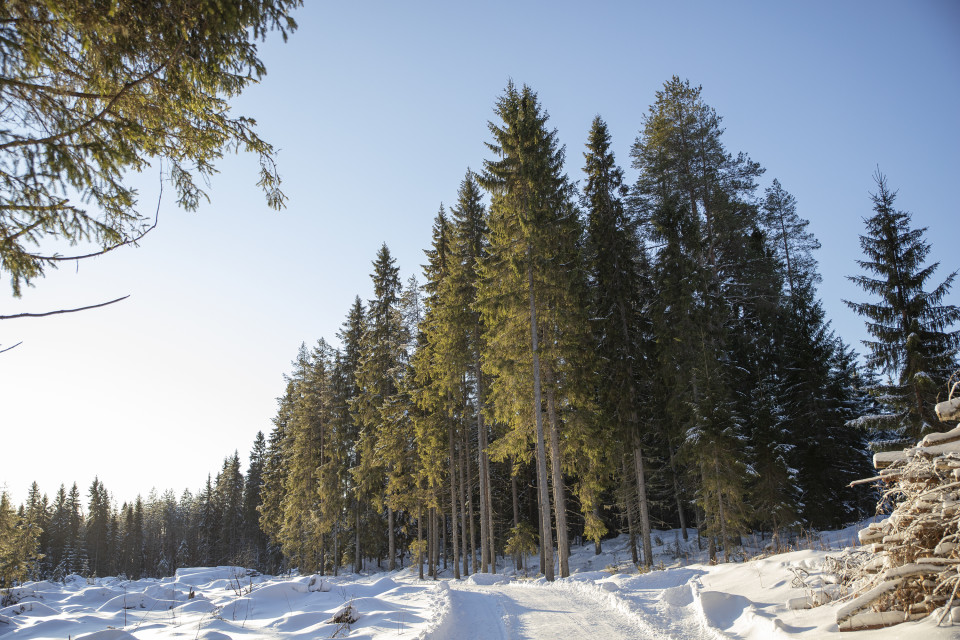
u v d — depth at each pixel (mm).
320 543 43281
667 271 25234
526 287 21516
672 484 31484
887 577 6105
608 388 24031
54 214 5234
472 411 30141
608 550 35406
